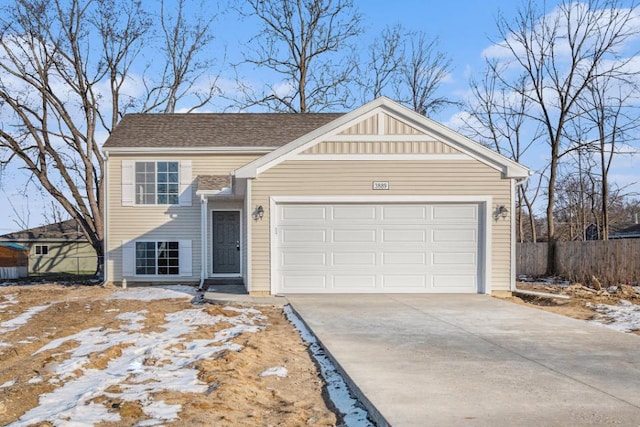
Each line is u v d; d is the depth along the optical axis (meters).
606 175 24.02
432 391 5.94
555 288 16.69
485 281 13.93
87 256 32.22
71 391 6.48
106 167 18.86
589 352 7.87
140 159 18.91
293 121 21.16
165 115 21.42
